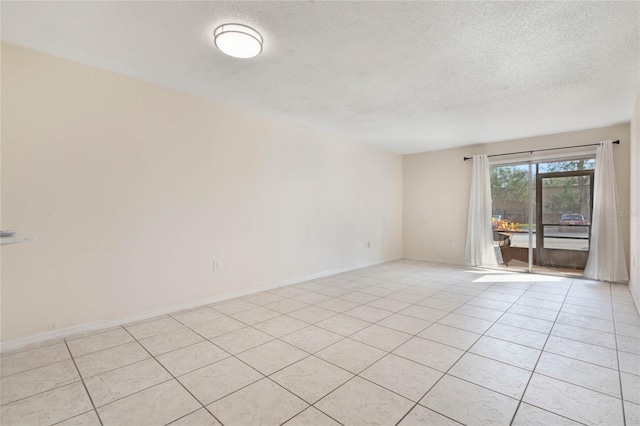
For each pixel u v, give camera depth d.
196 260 3.46
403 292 4.05
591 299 3.67
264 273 4.15
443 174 6.25
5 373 2.06
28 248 2.48
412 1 1.88
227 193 3.74
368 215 5.93
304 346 2.46
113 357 2.28
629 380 1.94
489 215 5.59
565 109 3.83
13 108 2.41
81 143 2.72
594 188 4.61
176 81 3.07
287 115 4.12
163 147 3.21
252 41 2.21
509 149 5.44
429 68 2.76
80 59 2.64
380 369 2.10
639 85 3.11
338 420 1.59
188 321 3.01
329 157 5.10
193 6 1.94
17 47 2.43
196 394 1.83
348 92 3.32
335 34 2.24
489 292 4.02
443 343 2.50
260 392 1.84
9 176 2.40
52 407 1.71
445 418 1.60
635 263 3.63
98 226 2.81
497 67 2.74
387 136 5.26
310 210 4.79
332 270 5.19
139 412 1.67
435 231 6.37
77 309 2.70
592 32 2.20
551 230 5.18
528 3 1.90
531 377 1.99
